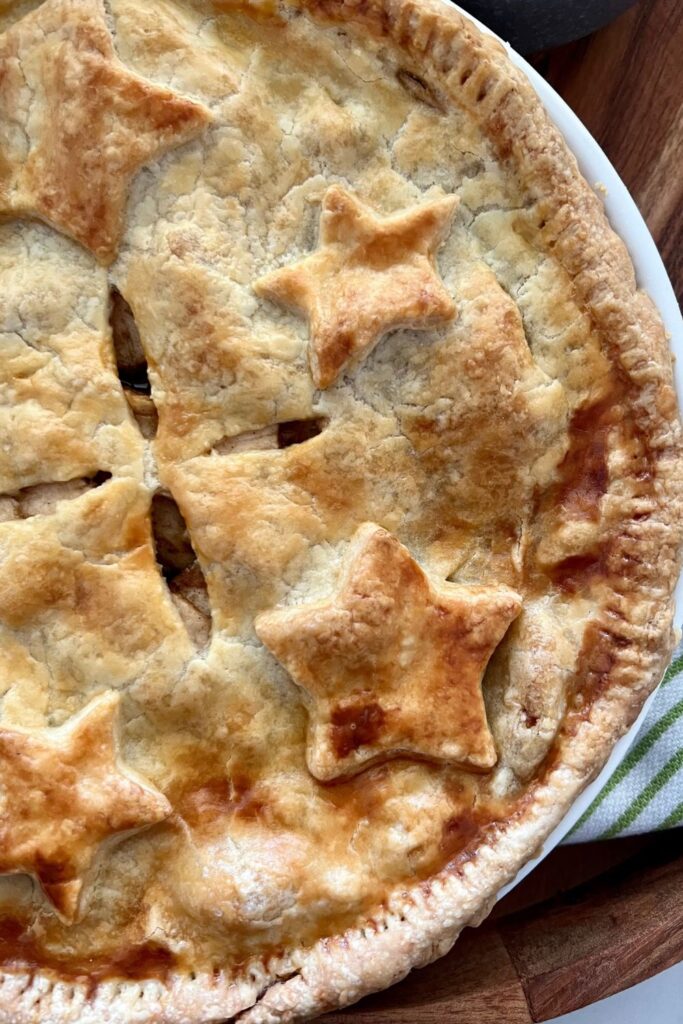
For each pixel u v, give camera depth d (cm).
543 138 31
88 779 29
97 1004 29
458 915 30
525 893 38
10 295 30
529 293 31
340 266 30
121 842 30
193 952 30
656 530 31
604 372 31
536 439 31
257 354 30
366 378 31
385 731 30
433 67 31
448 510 31
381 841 30
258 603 30
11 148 30
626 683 32
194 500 30
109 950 30
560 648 31
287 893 30
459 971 34
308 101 31
